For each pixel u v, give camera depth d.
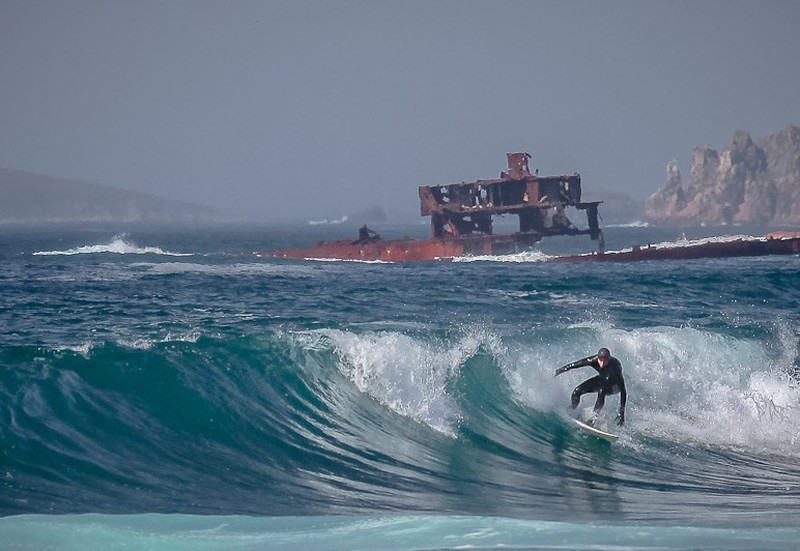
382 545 49.88
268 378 77.62
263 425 72.69
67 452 63.25
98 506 55.84
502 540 50.72
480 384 81.31
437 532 52.19
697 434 78.31
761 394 85.56
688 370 88.94
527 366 84.06
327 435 73.00
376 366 80.12
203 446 68.44
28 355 74.50
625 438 76.75
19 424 65.06
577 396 78.44
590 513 59.88
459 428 76.50
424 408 77.94
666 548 49.41
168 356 77.12
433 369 81.12
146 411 70.69
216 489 61.19
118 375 73.50
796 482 68.38
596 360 77.62
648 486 67.06
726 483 68.00
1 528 49.91
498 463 71.31
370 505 60.25
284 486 63.06
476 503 62.12
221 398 73.81
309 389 77.25
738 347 95.75
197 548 48.84
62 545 47.84
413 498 62.53
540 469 70.38
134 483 60.53
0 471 59.41
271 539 50.72
